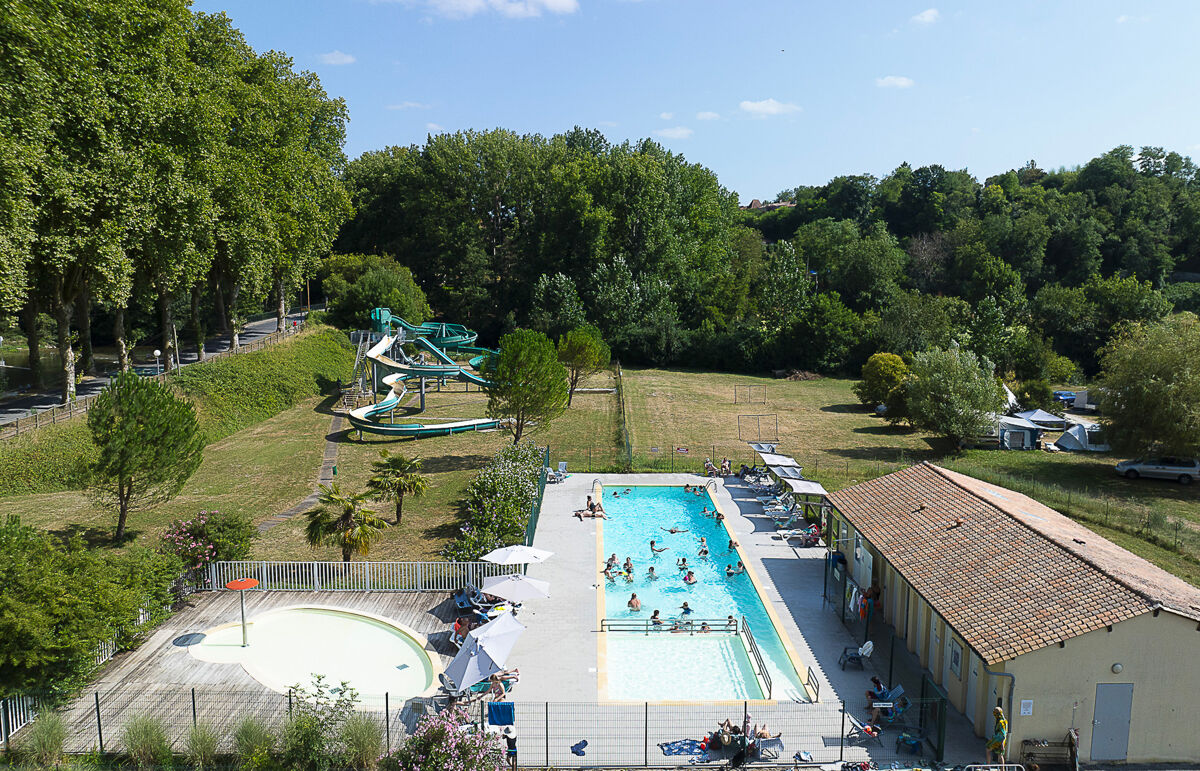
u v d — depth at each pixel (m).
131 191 44.84
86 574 23.22
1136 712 19.69
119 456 32.47
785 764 19.55
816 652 26.00
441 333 95.25
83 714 20.92
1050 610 20.31
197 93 52.06
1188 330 46.75
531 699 22.69
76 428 45.97
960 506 28.16
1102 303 94.62
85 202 41.84
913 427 64.38
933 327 91.06
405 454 53.31
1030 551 23.36
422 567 29.91
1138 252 111.56
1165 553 34.59
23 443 42.75
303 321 96.50
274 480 46.53
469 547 30.61
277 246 65.81
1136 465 48.16
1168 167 136.88
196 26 59.84
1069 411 72.06
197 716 20.84
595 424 65.25
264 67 67.38
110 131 44.41
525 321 110.00
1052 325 94.56
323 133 80.19
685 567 34.12
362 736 18.81
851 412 72.38
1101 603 19.92
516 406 48.16
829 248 130.00
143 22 47.34
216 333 89.44
